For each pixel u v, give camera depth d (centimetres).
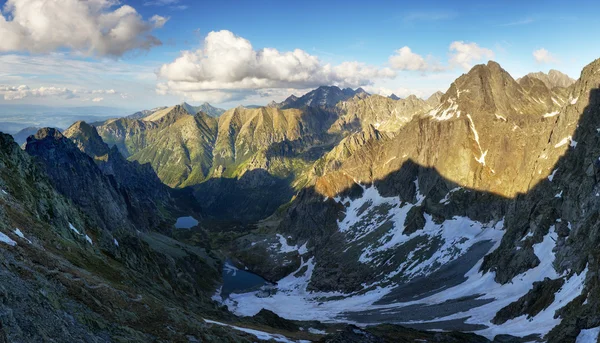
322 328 14462
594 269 9831
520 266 14938
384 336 9812
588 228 12850
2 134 11162
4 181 9281
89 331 4800
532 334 9331
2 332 3584
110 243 12888
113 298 6094
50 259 6034
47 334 4106
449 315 13638
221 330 7200
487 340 10112
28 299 4412
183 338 6084
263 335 8881
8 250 5312
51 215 10069
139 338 5372
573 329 7812
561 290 10788
